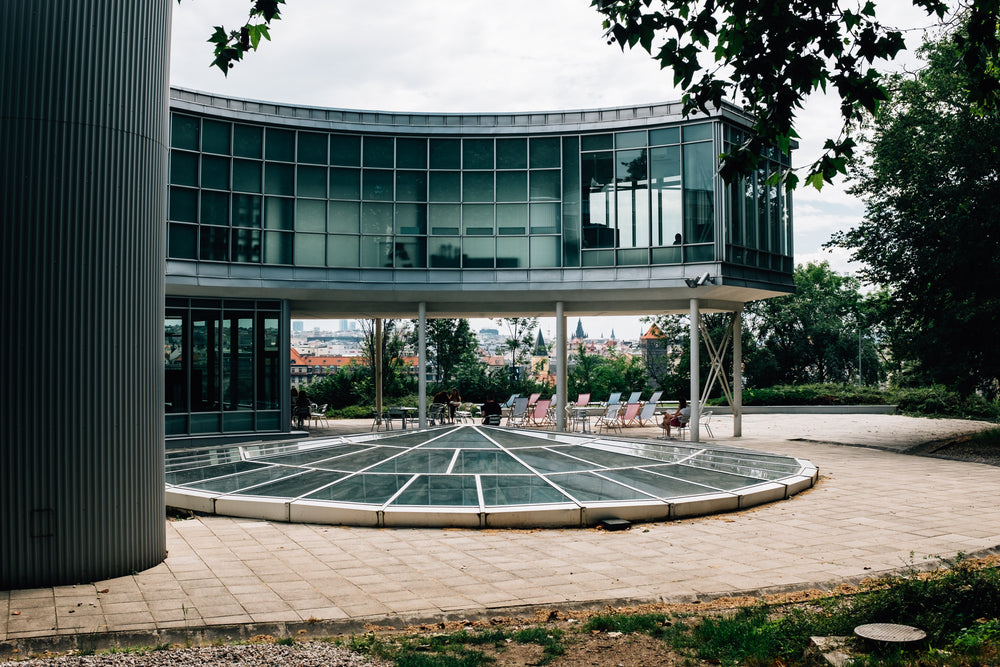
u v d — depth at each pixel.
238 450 16.14
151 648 5.94
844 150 6.73
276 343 24.56
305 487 12.35
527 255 24.73
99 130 8.07
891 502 12.62
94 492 7.87
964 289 20.31
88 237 7.95
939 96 20.30
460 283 24.73
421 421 25.30
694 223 22.97
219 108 23.28
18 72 7.73
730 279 22.70
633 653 5.74
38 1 7.84
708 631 6.07
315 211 24.42
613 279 23.95
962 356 20.53
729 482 13.17
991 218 19.14
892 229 21.73
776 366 54.44
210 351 23.55
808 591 7.54
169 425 22.77
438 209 24.98
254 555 9.09
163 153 8.85
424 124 25.00
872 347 56.00
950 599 6.27
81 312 7.88
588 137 24.47
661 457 15.01
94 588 7.57
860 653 5.35
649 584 7.79
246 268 23.62
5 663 5.45
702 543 9.76
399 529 10.73
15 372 7.56
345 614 6.77
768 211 25.16
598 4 6.68
